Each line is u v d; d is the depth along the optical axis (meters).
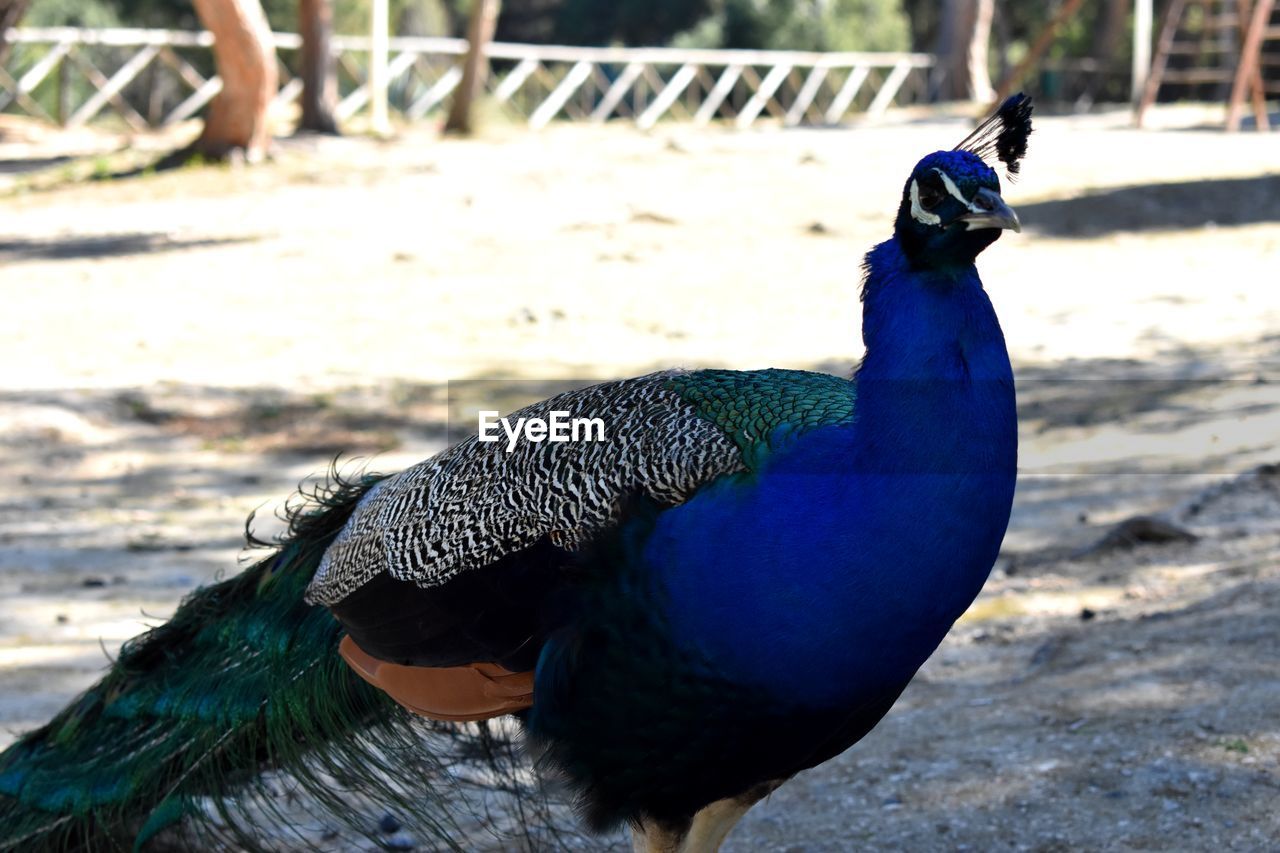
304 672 3.79
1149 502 7.33
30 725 5.18
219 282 13.05
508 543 3.35
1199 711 4.54
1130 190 16.89
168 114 31.16
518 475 3.39
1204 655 5.02
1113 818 4.03
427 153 20.08
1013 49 37.66
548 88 32.75
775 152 20.39
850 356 10.42
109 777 3.95
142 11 32.19
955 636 5.82
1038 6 37.38
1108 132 22.98
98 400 9.34
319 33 21.36
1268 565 5.99
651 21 36.62
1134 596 5.98
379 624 3.55
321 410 9.42
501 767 4.09
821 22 35.25
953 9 31.33
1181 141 21.31
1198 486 7.51
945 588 3.10
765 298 12.44
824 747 3.38
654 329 11.41
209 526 7.61
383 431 9.11
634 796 3.43
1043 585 6.30
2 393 9.32
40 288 12.77
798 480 3.12
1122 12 32.16
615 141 22.16
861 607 3.08
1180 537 6.63
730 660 3.14
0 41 22.70
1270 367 9.91
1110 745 4.43
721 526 3.13
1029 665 5.35
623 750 3.33
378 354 10.65
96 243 14.75
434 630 3.48
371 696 3.76
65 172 18.89
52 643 6.01
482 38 22.50
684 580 3.14
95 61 30.45
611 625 3.24
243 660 3.93
